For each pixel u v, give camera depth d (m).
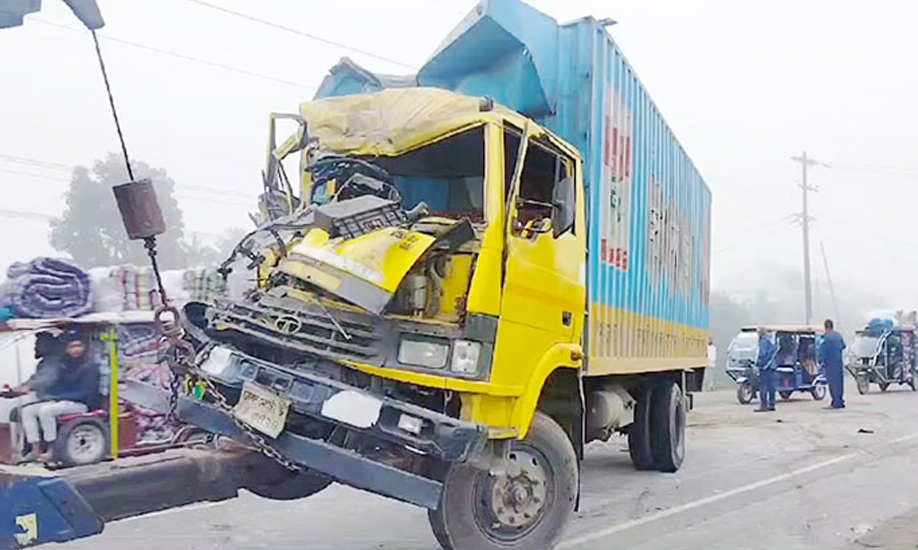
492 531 5.55
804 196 47.81
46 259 11.61
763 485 9.42
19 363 10.37
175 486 4.85
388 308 5.13
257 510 7.85
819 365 24.22
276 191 6.44
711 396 26.52
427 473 5.22
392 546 6.56
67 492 4.32
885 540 6.90
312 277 5.18
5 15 4.05
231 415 5.07
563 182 6.30
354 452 4.98
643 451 10.34
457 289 5.31
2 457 9.97
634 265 9.01
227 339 5.45
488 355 5.26
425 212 5.50
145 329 10.85
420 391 5.18
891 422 16.70
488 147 5.51
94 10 4.48
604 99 7.82
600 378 8.95
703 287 13.20
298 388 4.92
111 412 10.34
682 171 11.56
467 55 7.56
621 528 7.29
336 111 6.14
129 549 6.44
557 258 6.06
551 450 5.86
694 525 7.42
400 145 5.77
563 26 7.67
